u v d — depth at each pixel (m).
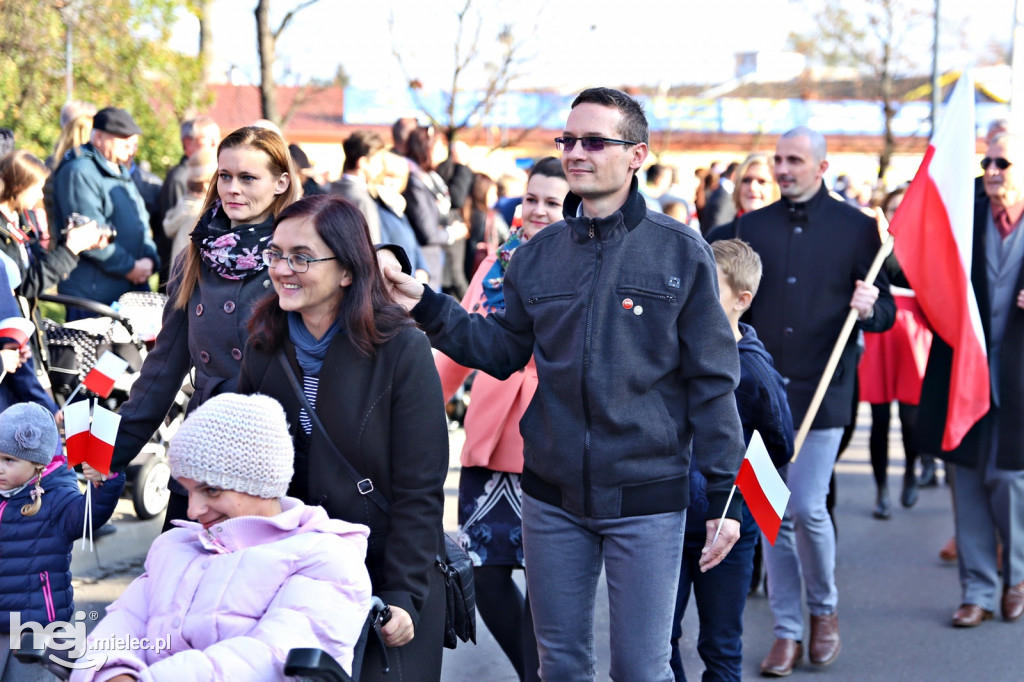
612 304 3.18
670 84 28.27
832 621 5.06
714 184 11.91
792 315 5.11
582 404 3.20
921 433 5.69
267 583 2.51
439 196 9.03
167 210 7.35
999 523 5.62
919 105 23.92
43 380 5.84
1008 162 5.45
